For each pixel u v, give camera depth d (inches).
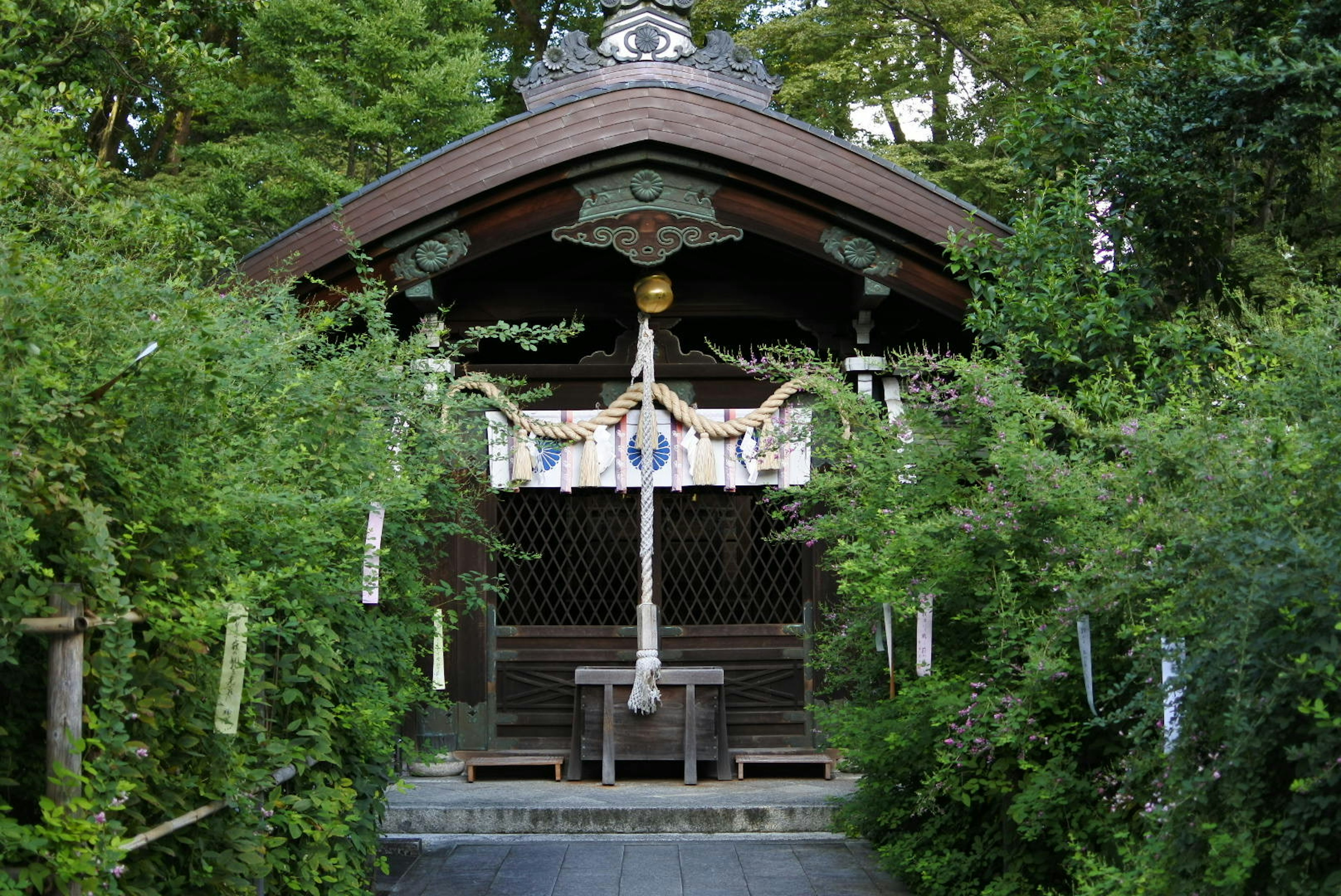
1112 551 166.9
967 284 335.9
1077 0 555.2
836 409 279.3
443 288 357.1
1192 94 314.7
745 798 314.8
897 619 250.7
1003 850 211.3
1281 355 175.8
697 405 368.5
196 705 138.9
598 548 374.9
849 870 260.4
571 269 370.6
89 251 151.6
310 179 617.0
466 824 302.4
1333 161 385.4
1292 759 119.0
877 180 328.5
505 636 366.3
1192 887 133.5
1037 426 217.0
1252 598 121.8
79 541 117.2
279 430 176.4
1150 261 326.0
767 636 367.2
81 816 112.6
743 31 658.2
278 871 178.1
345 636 204.7
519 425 352.2
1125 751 187.0
